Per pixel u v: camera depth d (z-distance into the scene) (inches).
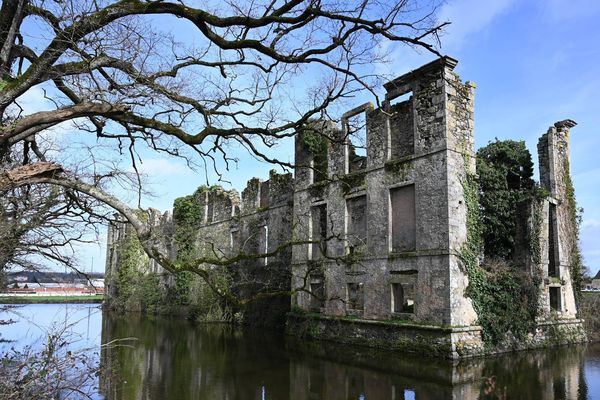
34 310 1251.8
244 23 303.6
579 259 892.6
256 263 1151.6
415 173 724.7
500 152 818.8
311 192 935.0
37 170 276.4
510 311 708.7
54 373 286.5
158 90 330.3
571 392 462.9
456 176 689.0
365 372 560.1
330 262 855.1
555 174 880.9
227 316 1182.9
